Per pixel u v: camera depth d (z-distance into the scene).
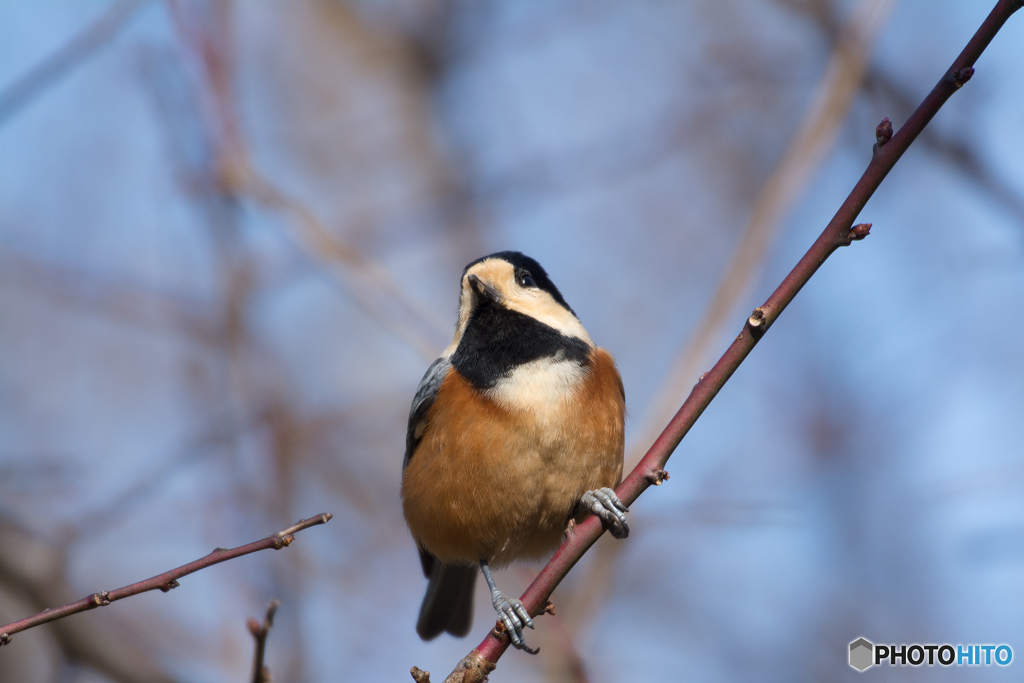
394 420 15.17
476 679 6.86
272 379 12.95
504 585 13.84
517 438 8.71
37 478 11.12
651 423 10.67
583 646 10.88
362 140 19.84
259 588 11.34
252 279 13.30
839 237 6.48
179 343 13.34
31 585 11.12
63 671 11.46
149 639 12.65
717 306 11.23
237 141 12.18
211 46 12.09
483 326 9.30
